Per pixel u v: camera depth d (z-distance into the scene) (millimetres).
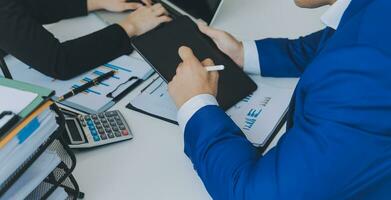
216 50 1111
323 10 1365
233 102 999
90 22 1396
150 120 1004
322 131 656
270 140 921
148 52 1076
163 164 905
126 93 1082
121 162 916
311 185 662
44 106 684
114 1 1423
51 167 749
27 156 687
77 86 1115
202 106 855
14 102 675
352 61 638
